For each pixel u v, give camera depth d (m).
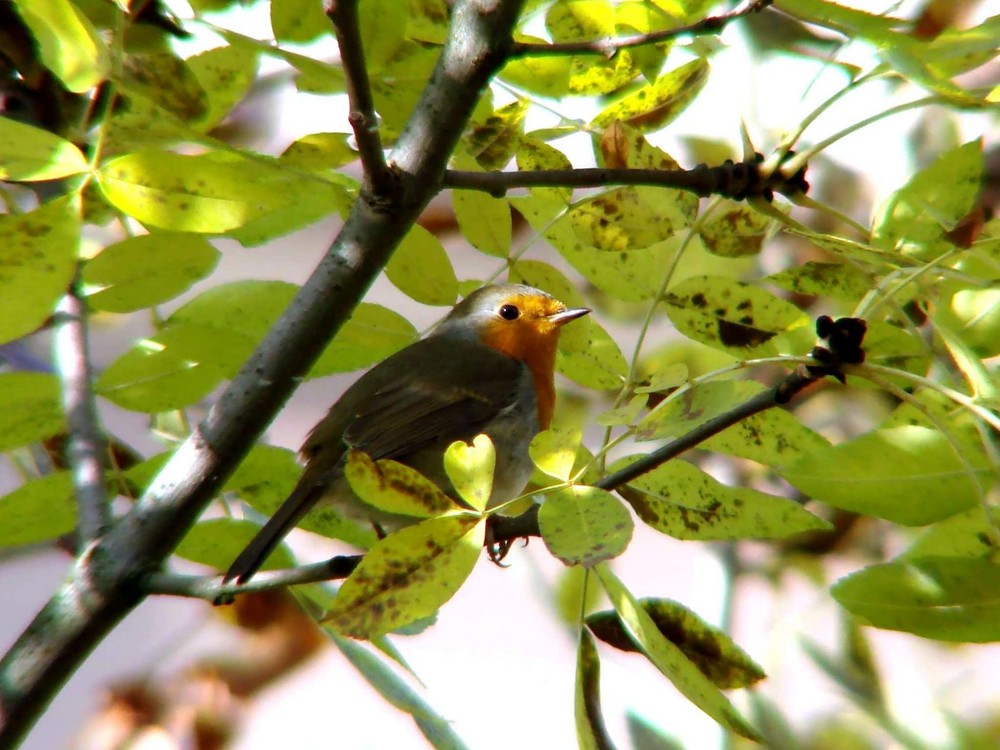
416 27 5.69
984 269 5.12
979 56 4.75
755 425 5.19
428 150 5.12
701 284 5.62
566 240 5.88
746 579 9.03
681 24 5.77
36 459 6.95
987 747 7.29
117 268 5.08
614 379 5.93
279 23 5.17
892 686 7.75
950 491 4.39
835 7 4.57
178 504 5.22
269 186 4.90
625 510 3.94
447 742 5.35
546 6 5.75
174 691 7.46
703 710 4.12
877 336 5.12
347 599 3.94
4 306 4.07
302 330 5.24
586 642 4.45
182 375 5.67
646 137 6.06
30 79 5.84
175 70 5.00
